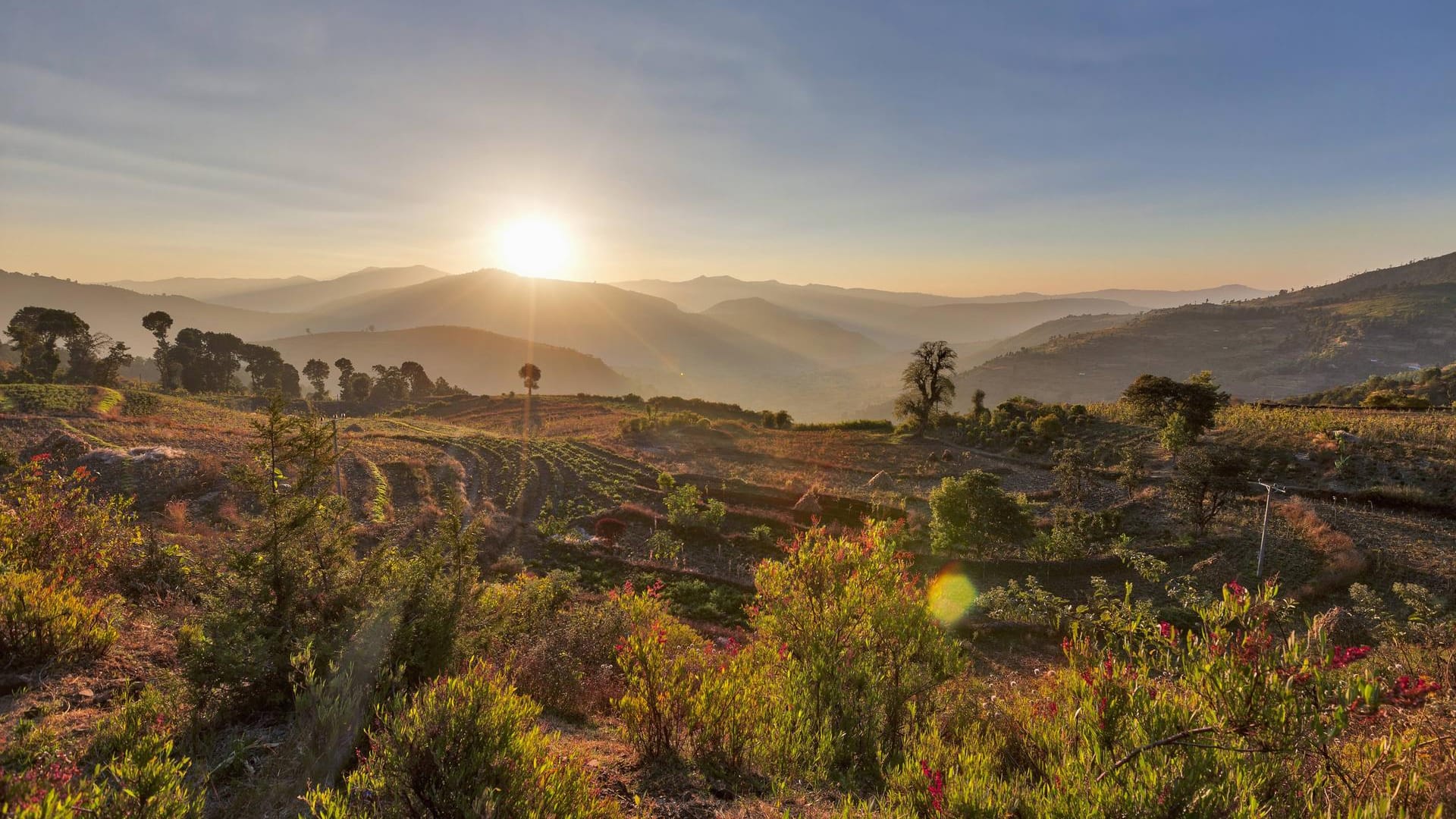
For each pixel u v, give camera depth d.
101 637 6.88
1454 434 41.62
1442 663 6.14
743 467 61.00
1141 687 4.66
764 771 6.07
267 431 7.24
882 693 7.04
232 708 5.85
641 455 66.88
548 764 4.55
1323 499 36.81
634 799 5.32
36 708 5.50
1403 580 25.77
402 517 35.84
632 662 6.85
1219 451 47.66
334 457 7.68
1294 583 27.28
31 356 117.44
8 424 44.25
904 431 79.19
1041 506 44.12
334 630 6.81
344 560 7.66
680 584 30.77
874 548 8.78
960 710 7.50
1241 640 4.30
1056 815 4.17
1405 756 3.93
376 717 5.20
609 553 35.44
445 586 8.05
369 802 4.16
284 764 4.82
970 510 33.75
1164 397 56.97
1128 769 4.23
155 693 5.49
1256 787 3.93
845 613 7.72
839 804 5.34
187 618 8.62
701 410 112.75
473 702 4.69
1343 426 47.19
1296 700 3.88
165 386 133.00
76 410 57.94
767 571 8.79
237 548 7.08
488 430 90.88
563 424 95.62
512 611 10.45
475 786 4.20
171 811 3.64
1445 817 3.56
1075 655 5.91
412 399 157.62
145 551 11.16
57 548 9.50
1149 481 45.09
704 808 5.24
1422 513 33.31
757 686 7.39
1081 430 63.22
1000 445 64.75
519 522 39.72
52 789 3.31
